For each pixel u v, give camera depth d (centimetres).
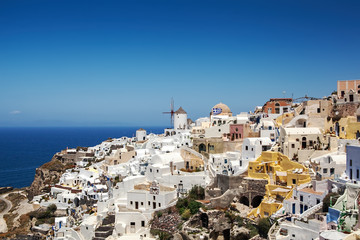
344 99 10462
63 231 11194
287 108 13850
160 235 8781
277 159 9350
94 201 12419
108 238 9306
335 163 8044
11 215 15262
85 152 19838
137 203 10300
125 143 19988
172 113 19125
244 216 8388
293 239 6425
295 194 7631
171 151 13288
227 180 9612
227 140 12350
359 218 5438
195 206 9306
